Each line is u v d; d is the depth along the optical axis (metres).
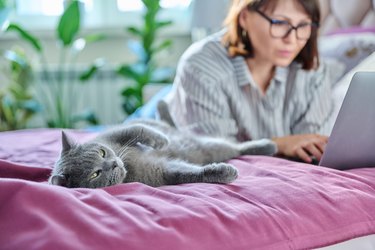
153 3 2.34
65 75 2.58
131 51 2.72
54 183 0.79
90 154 0.83
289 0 1.19
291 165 0.91
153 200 0.66
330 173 0.81
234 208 0.65
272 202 0.67
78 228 0.56
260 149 1.10
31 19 2.69
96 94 2.64
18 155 1.14
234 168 0.81
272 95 1.32
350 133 0.87
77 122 2.61
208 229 0.59
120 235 0.55
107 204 0.62
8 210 0.60
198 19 2.25
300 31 1.21
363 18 1.77
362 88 0.82
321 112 1.32
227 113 1.29
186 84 1.31
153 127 1.07
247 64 1.34
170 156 1.02
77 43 2.46
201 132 1.24
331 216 0.66
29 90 2.45
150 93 2.11
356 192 0.72
